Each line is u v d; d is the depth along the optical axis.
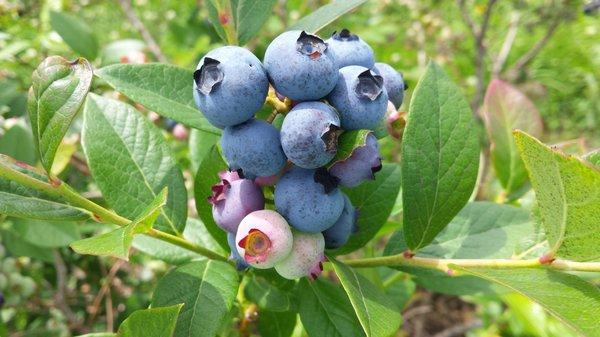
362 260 0.11
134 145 0.12
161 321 0.09
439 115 0.11
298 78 0.08
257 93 0.08
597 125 0.55
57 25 0.20
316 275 0.10
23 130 0.17
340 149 0.08
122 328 0.09
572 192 0.08
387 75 0.10
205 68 0.08
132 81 0.10
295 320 0.15
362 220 0.12
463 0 0.30
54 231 0.18
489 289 0.16
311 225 0.09
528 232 0.13
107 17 0.47
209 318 0.10
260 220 0.09
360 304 0.09
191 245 0.12
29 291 0.21
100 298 0.24
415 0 0.42
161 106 0.10
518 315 0.23
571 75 0.57
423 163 0.11
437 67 0.11
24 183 0.10
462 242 0.13
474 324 0.32
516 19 0.38
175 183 0.12
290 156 0.08
